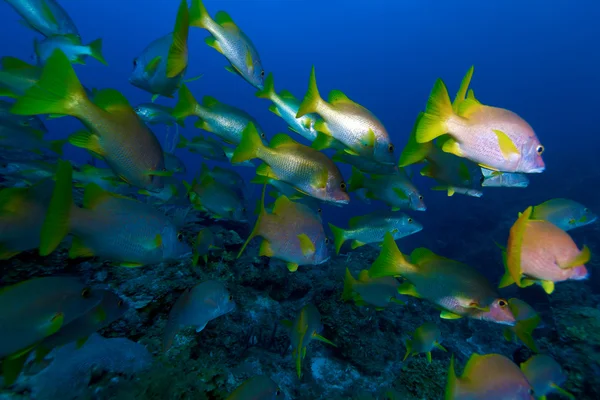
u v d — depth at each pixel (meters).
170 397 0.80
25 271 0.98
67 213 0.60
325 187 0.85
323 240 0.93
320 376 1.43
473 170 1.00
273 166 0.86
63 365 0.77
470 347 1.96
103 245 0.65
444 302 0.79
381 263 0.84
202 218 2.28
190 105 1.04
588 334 1.62
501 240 4.56
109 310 0.73
